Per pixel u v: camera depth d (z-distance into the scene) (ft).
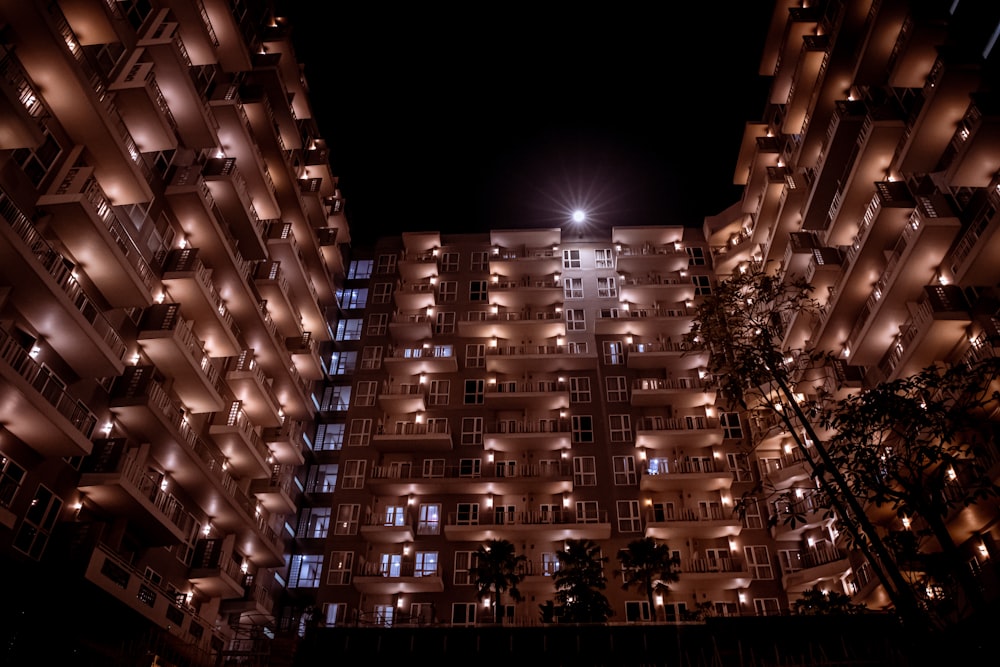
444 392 169.48
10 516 67.92
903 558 66.54
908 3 106.42
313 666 92.89
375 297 188.96
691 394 160.66
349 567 145.59
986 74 93.15
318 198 152.56
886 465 65.87
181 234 109.40
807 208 133.59
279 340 142.61
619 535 146.30
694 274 185.26
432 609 138.72
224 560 113.70
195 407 108.78
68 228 80.07
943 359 100.68
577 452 158.51
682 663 88.43
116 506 87.66
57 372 81.35
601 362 171.73
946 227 96.84
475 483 151.74
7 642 68.90
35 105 77.97
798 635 89.04
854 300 123.65
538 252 194.29
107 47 91.35
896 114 109.81
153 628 85.87
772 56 150.61
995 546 92.63
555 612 117.19
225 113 115.24
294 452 142.20
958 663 56.44
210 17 113.80
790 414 138.10
